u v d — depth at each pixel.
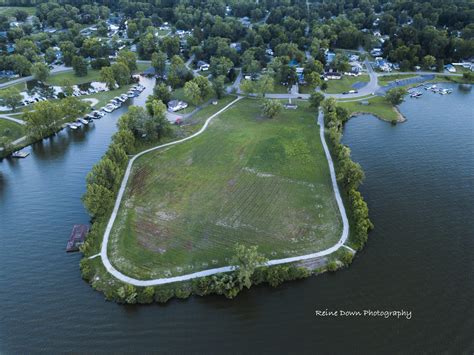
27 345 79.31
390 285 91.94
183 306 87.62
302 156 142.12
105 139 165.00
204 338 81.06
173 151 146.88
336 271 95.38
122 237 104.62
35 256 101.88
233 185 126.62
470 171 136.00
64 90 198.62
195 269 94.56
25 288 92.25
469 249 102.12
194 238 104.19
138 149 148.25
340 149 140.12
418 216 114.19
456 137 160.38
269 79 191.75
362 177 118.62
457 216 114.12
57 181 134.75
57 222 114.25
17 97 181.00
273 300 89.00
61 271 97.00
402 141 157.75
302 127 164.50
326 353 77.44
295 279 92.81
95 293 90.69
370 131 166.62
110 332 82.12
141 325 83.69
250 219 111.19
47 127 166.50
